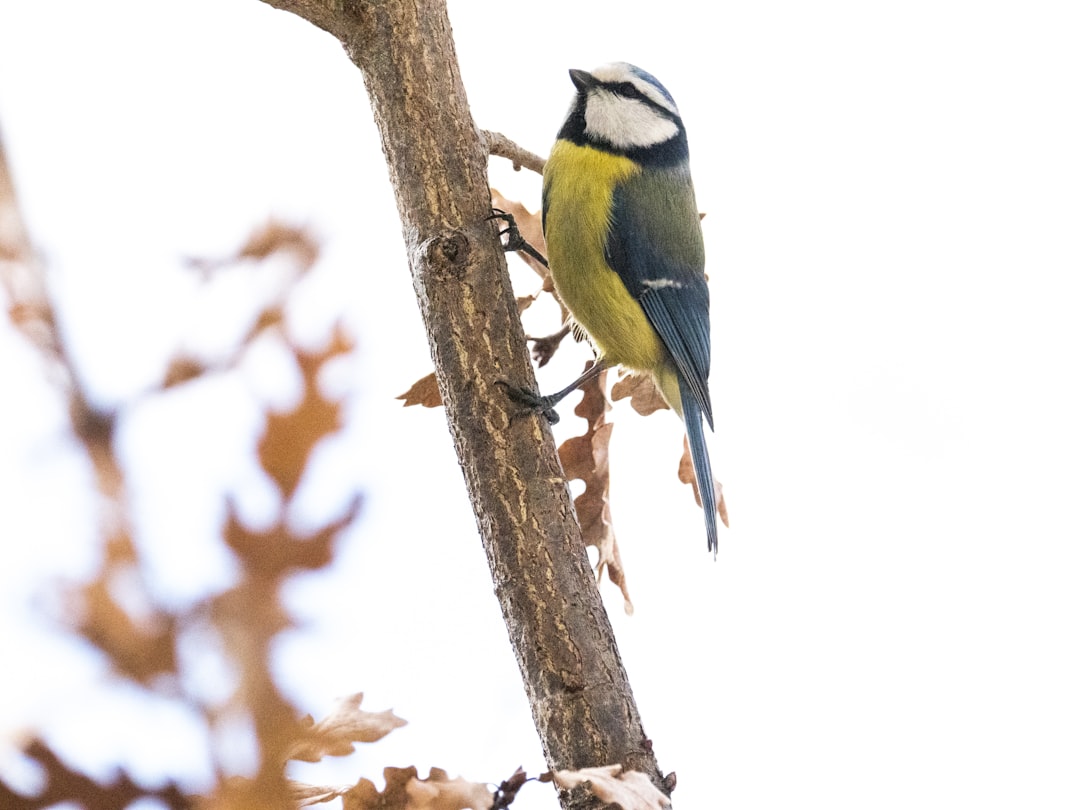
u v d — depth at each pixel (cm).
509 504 600
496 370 620
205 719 113
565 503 609
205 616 110
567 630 578
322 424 116
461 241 627
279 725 114
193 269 129
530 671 577
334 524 115
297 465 115
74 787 109
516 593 588
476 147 654
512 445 609
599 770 405
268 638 113
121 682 108
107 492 106
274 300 125
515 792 369
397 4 637
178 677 110
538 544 594
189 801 113
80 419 107
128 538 107
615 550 750
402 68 638
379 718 244
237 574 112
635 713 573
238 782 114
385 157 652
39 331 107
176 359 118
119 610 107
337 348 122
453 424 622
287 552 113
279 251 131
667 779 560
